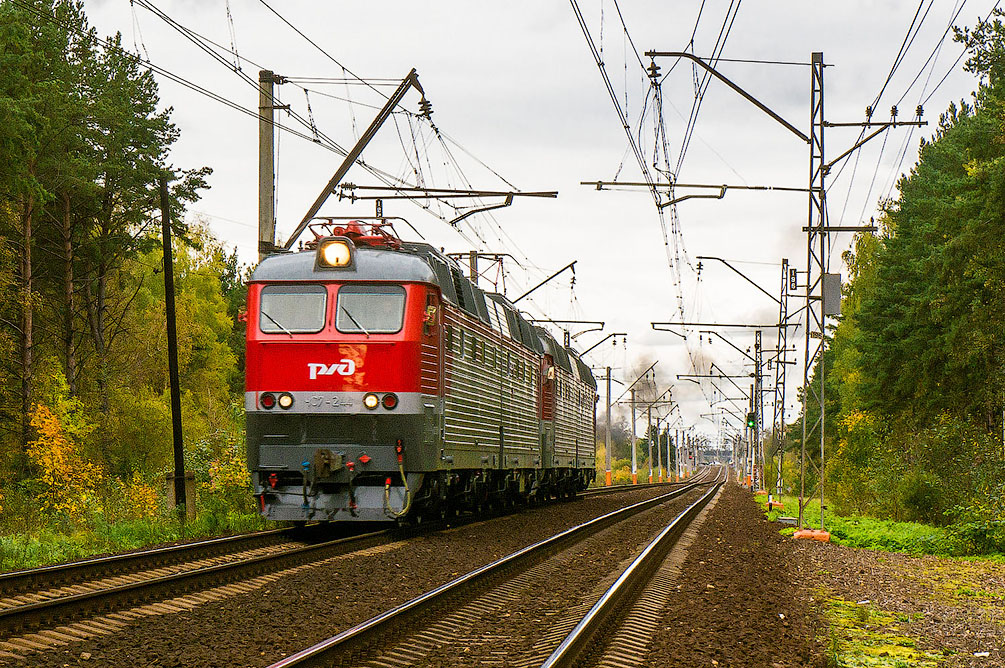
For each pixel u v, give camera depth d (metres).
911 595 16.64
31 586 13.39
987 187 30.08
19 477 36.91
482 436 26.47
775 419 47.16
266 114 23.20
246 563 15.17
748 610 13.31
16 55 33.53
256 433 20.64
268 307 20.86
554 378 38.28
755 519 36.19
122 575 15.03
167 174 46.97
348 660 9.56
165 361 53.16
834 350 70.88
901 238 44.84
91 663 9.41
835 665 10.38
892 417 43.75
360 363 20.36
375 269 20.80
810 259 26.55
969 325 35.19
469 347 25.05
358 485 20.80
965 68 31.80
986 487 30.64
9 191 35.34
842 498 41.25
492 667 9.70
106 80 45.78
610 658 9.97
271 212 23.17
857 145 25.31
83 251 46.72
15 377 40.19
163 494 29.83
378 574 15.66
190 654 9.80
